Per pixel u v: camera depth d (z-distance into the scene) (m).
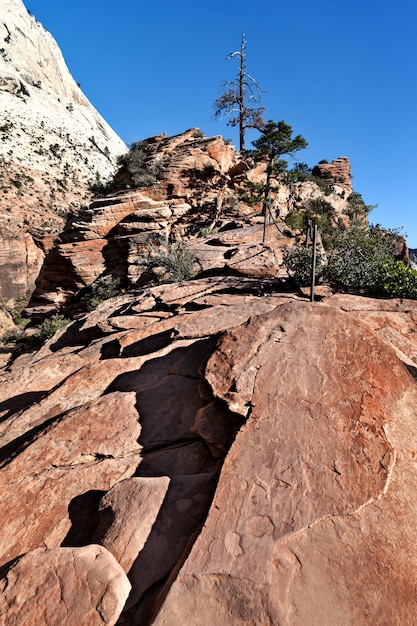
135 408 4.12
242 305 7.14
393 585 2.03
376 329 5.27
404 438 2.93
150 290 10.56
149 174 23.47
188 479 2.95
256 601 1.96
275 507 2.44
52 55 132.88
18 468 3.50
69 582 2.21
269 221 18.88
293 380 3.46
